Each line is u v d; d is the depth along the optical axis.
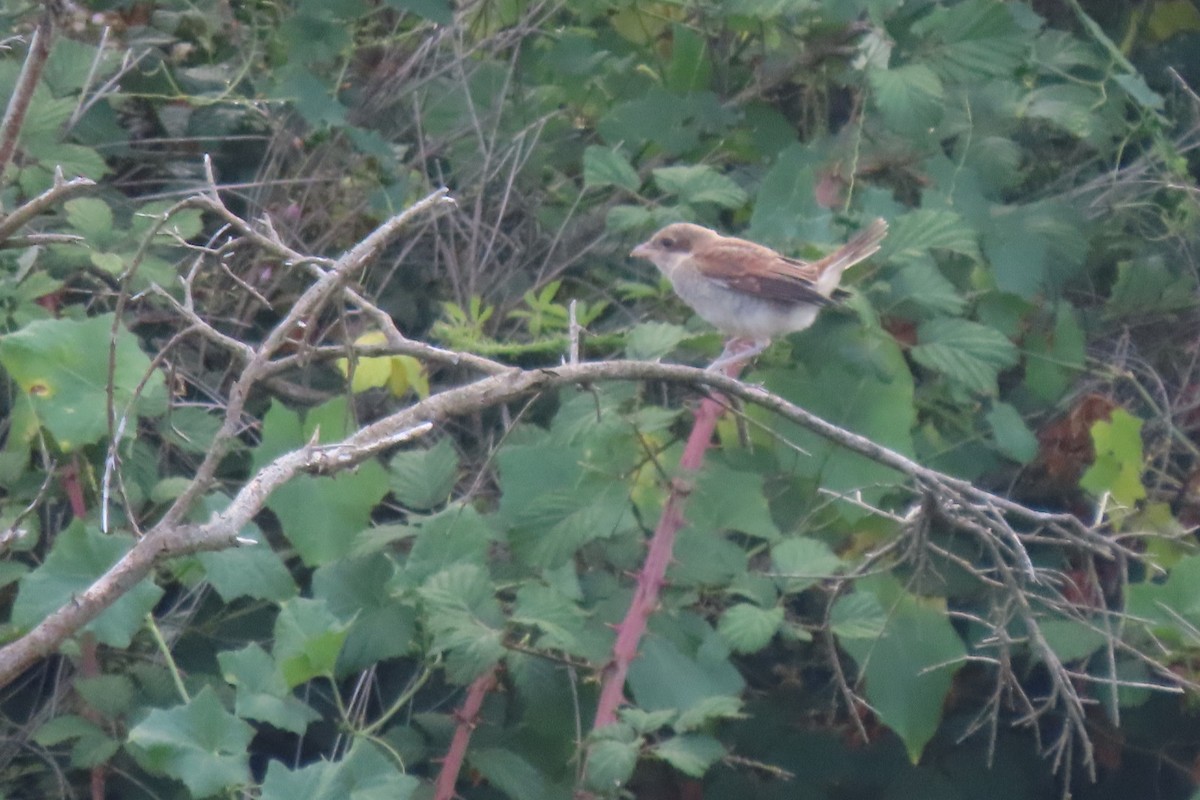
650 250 8.63
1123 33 10.52
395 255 9.75
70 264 8.24
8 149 5.00
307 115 8.73
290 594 6.67
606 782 6.09
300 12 8.95
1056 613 8.07
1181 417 9.08
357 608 6.93
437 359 5.80
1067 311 8.97
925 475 6.37
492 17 10.32
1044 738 9.06
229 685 7.28
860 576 6.86
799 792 8.57
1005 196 9.90
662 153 9.82
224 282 9.19
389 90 10.11
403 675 8.22
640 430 6.94
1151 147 9.98
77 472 7.24
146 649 7.72
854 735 8.73
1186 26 10.47
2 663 4.52
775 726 8.68
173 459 8.52
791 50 9.52
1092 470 7.92
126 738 6.99
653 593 6.86
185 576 7.22
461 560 6.83
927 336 7.99
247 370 5.20
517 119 10.08
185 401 8.77
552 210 9.97
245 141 9.84
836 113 9.83
